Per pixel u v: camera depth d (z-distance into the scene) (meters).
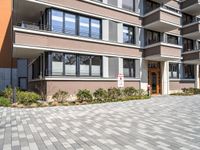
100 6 18.31
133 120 8.67
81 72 17.02
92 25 17.95
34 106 12.62
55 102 14.24
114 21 19.22
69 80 16.11
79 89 16.42
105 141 5.84
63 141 5.85
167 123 8.09
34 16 18.45
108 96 16.31
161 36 23.16
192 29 24.67
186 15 26.83
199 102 14.66
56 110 11.27
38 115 9.77
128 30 20.48
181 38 25.75
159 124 7.93
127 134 6.56
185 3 25.52
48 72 15.36
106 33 18.55
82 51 16.92
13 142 5.79
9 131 6.95
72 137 6.24
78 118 9.08
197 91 23.64
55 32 15.54
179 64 25.09
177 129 7.17
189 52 24.69
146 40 21.64
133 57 20.31
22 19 19.48
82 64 17.11
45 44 15.06
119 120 8.66
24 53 16.89
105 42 18.33
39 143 5.68
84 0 17.30
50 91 15.20
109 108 12.02
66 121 8.47
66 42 16.11
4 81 26.70
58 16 16.11
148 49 20.80
